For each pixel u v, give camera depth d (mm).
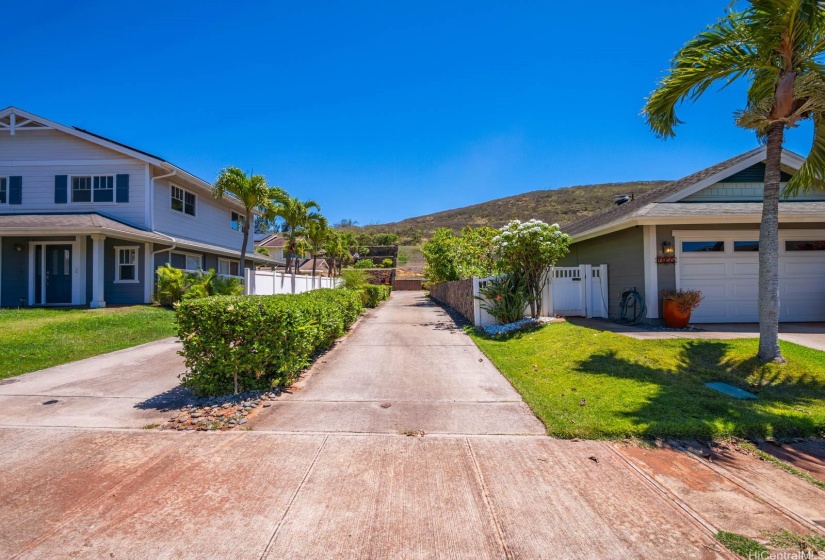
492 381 5746
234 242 22062
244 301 5195
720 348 6605
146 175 15109
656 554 2238
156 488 2938
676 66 6375
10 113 14797
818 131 6199
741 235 10117
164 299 13773
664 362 6137
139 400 4957
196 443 3707
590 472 3164
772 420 4016
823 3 5254
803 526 2496
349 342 8898
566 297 11656
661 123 7000
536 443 3688
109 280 14570
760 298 6023
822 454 3547
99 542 2352
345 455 3455
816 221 9688
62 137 15164
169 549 2293
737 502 2764
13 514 2621
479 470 3195
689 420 4051
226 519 2568
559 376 5805
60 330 9344
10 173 15117
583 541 2352
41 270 14086
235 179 15875
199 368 4941
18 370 6434
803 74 5645
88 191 15164
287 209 22250
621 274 11180
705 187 10805
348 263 46188
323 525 2514
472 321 11586
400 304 20797
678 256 10008
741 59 5980
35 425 4145
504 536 2404
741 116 6109
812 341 7414
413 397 5020
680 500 2783
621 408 4410
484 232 18000
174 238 15844
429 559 2217
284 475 3121
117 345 8586
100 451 3545
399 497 2818
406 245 68375
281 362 5164
